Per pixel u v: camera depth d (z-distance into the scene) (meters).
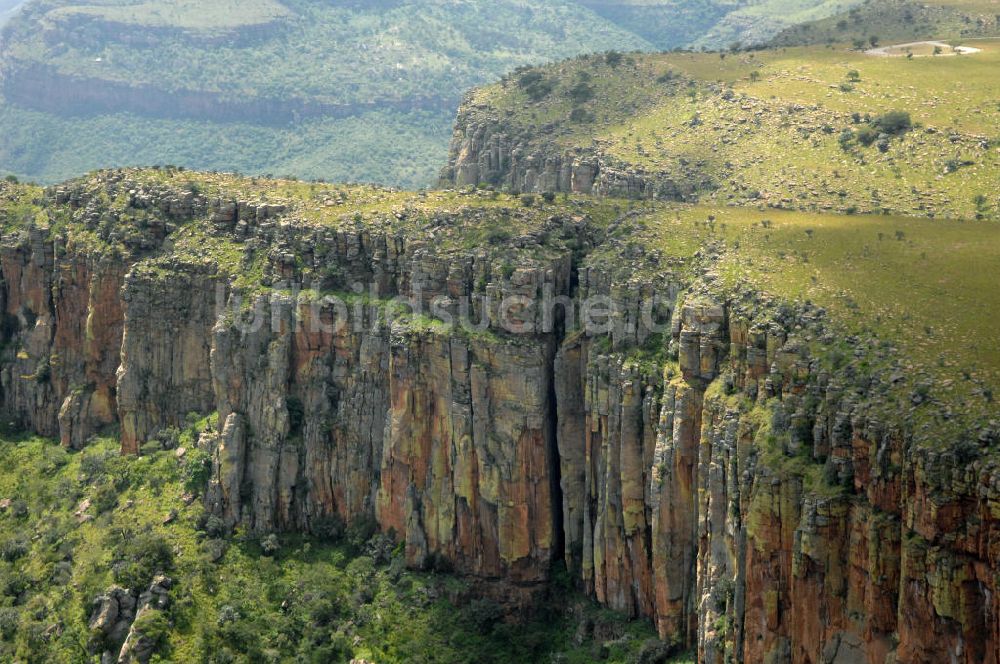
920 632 198.00
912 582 198.50
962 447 194.62
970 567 193.38
